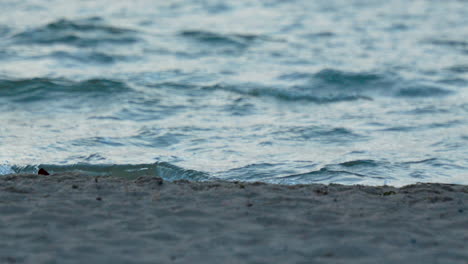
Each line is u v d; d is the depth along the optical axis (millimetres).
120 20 128375
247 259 20047
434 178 38562
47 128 51719
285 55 94688
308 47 102375
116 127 52500
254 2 157875
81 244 21078
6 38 102500
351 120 56438
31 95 64875
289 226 23609
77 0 158000
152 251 20688
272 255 20469
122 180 30969
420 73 80562
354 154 44219
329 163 41531
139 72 80500
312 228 23312
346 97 68875
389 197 28172
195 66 85438
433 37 114500
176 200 26984
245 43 104125
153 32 112750
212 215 24828
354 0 164750
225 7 149875
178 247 21141
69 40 101562
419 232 23109
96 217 24219
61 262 19438
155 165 40281
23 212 24688
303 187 30172
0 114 57656
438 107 62375
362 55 96250
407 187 30875
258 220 24234
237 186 29953
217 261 19828
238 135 50062
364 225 23781
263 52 96875
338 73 77250
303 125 53719
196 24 126812
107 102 62719
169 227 23297
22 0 156000
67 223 23453
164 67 84375
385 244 21719
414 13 146000
